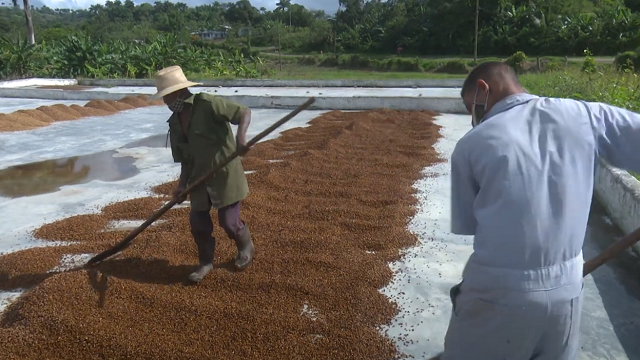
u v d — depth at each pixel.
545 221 1.72
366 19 49.34
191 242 3.98
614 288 3.45
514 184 1.72
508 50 37.22
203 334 2.87
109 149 8.08
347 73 31.53
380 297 3.27
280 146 7.54
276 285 3.35
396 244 4.04
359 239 4.12
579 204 1.76
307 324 2.96
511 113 1.81
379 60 36.09
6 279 3.62
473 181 1.83
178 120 3.22
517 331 1.79
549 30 35.28
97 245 4.02
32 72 21.80
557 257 1.76
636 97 7.87
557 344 1.84
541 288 1.75
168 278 3.47
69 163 7.24
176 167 6.88
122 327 2.88
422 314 3.12
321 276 3.51
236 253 3.80
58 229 4.51
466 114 10.87
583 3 40.97
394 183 5.61
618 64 17.33
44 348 2.73
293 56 43.62
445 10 40.62
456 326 1.95
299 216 4.59
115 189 5.90
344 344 2.80
